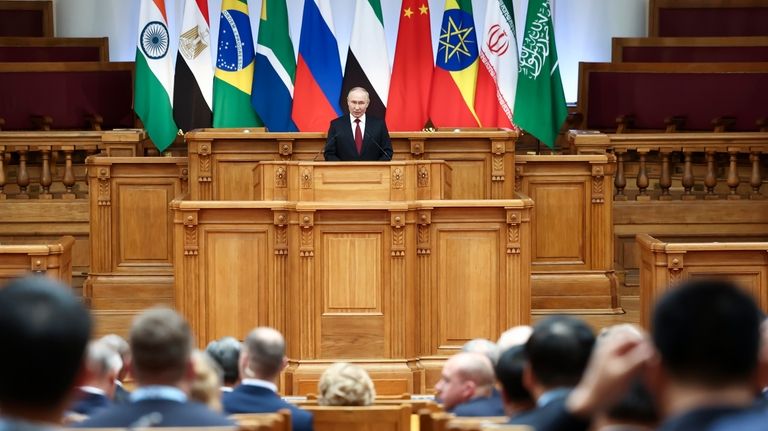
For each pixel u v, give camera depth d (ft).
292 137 87.04
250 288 71.36
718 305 16.22
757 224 97.25
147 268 88.58
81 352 17.51
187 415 25.48
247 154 87.15
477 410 39.91
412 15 101.81
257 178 74.08
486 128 88.99
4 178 99.25
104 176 87.97
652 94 109.60
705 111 109.09
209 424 25.43
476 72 100.27
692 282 16.93
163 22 99.76
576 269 88.84
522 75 99.09
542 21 99.50
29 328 17.13
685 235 97.30
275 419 33.78
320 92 100.32
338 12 120.57
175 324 26.27
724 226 97.30
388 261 70.49
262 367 40.04
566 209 88.79
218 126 99.66
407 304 70.64
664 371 16.40
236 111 100.12
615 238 97.66
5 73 108.78
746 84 108.58
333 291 70.54
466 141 87.15
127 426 25.20
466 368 41.29
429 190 72.43
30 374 17.03
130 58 120.67
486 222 71.56
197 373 32.65
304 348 70.59
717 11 118.93
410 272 70.59
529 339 27.96
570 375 27.35
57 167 104.01
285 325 71.51
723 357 15.98
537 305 88.22
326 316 70.59
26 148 99.25
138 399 25.85
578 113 108.78
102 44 116.88
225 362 44.04
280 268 71.15
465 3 100.42
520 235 71.56
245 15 100.83
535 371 27.71
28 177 100.07
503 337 42.39
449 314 71.82
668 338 16.26
